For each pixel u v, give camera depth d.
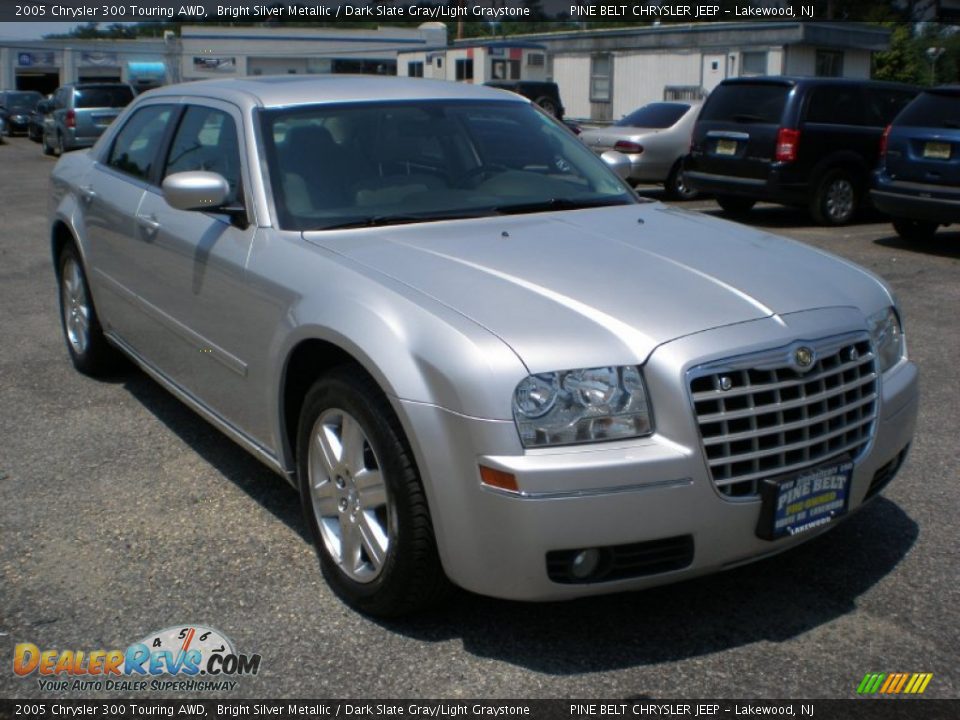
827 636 3.33
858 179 12.78
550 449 2.94
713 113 13.21
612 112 30.94
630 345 3.04
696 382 3.00
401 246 3.76
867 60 28.58
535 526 2.90
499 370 2.95
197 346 4.43
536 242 3.81
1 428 5.28
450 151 4.55
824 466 3.20
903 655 3.22
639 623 3.41
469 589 3.09
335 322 3.35
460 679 3.12
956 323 7.39
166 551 3.92
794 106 12.27
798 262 3.77
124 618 3.46
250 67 48.34
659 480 2.95
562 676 3.13
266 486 4.53
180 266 4.48
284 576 3.72
